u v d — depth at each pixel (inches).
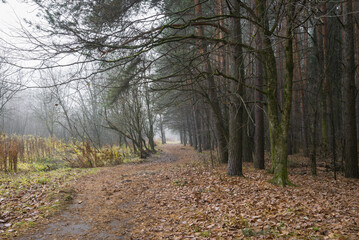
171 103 540.4
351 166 427.5
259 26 304.8
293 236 172.2
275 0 313.9
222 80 560.1
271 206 244.5
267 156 739.4
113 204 299.0
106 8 282.8
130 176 492.4
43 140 880.3
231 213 234.5
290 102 338.0
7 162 586.6
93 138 1226.6
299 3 272.2
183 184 373.1
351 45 425.4
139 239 199.2
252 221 210.5
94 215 258.1
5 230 200.1
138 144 953.5
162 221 238.7
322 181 398.9
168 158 953.5
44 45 211.8
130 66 362.0
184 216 245.0
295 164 589.0
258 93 533.3
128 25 279.1
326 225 188.2
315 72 773.9
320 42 622.5
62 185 391.9
